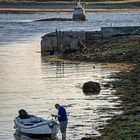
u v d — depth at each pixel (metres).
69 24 198.25
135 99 54.94
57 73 76.56
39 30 163.00
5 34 145.88
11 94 61.28
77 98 58.16
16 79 72.12
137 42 96.38
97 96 58.38
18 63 88.38
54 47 99.62
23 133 44.47
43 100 57.69
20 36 139.25
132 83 64.50
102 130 43.50
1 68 82.75
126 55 86.06
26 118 45.81
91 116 49.03
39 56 97.06
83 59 88.00
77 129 44.44
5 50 107.06
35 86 66.62
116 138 39.53
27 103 56.12
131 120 44.97
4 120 48.62
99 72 75.19
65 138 41.62
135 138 38.78
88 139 40.78
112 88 62.38
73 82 68.94
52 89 64.31
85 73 75.12
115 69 77.19
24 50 107.00
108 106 53.03
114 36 106.75
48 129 44.06
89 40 103.44
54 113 50.94
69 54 95.25
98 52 91.56
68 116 49.09
